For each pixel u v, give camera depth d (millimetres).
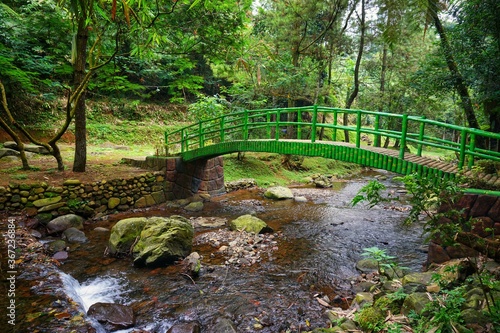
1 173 8234
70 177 8430
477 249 2445
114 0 2277
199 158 10297
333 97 18438
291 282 5074
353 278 5273
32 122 14625
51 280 4332
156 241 5609
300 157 17484
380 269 4930
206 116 14297
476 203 3963
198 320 3961
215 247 6523
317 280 5172
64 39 9172
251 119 15820
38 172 8656
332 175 17672
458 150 4750
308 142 7129
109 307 3902
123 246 5840
